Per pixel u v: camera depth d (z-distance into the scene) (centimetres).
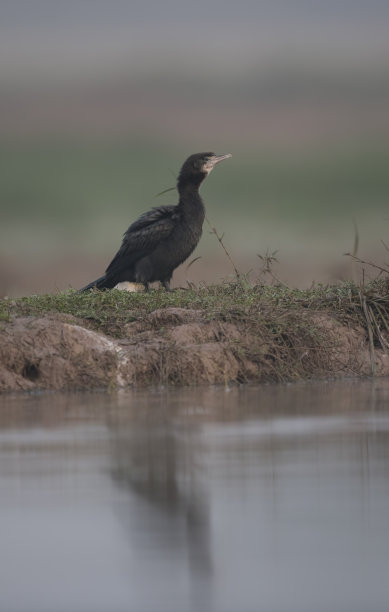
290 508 946
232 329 1734
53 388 1616
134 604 763
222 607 758
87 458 1120
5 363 1622
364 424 1297
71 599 772
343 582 795
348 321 1823
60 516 931
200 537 877
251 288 1961
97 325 1741
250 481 1029
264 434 1239
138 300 1850
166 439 1213
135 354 1666
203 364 1672
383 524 903
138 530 896
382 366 1788
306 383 1694
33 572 821
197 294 1933
